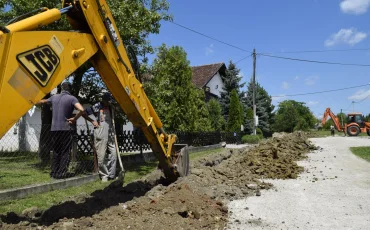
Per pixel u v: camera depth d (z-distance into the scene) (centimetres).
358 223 538
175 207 528
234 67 4131
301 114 7050
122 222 444
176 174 721
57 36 395
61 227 408
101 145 786
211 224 509
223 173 880
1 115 339
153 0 1173
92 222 437
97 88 1078
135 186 677
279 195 716
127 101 543
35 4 868
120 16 925
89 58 460
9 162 887
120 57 504
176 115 1828
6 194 575
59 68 396
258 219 552
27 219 452
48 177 737
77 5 424
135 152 1284
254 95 3178
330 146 1691
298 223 535
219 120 3275
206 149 1870
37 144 999
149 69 1187
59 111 714
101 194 607
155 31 1119
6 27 347
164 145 682
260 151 1262
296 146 1506
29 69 361
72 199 563
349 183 845
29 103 362
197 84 3797
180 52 1919
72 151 817
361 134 3631
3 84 340
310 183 845
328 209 614
